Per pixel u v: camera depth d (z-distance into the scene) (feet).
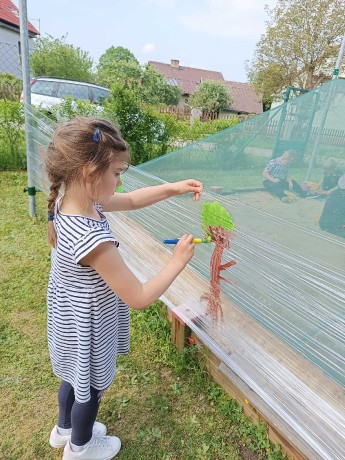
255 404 4.79
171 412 5.42
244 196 10.74
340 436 3.71
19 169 17.34
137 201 4.65
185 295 5.97
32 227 11.27
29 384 5.80
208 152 11.28
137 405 5.52
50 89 22.09
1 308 7.49
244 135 11.50
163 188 4.82
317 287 3.89
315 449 3.82
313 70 51.78
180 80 107.76
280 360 4.49
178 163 10.88
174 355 6.28
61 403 4.56
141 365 6.23
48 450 4.85
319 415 3.94
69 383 4.42
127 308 4.50
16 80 26.37
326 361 4.10
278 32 51.29
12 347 6.52
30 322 7.18
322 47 49.49
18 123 16.72
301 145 11.80
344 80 10.87
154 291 3.48
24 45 10.19
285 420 4.17
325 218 9.51
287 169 11.65
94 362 3.86
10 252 9.62
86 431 4.31
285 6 50.16
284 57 52.75
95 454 4.56
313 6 47.98
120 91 17.38
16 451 4.82
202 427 5.19
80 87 22.54
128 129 17.49
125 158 3.41
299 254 4.15
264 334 4.81
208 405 5.52
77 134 3.14
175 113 53.06
